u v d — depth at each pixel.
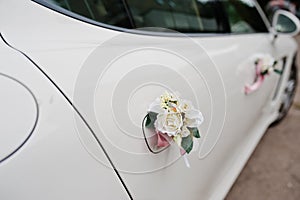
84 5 1.06
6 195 0.71
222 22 1.51
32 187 0.73
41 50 0.88
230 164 1.43
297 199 1.79
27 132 0.75
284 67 2.16
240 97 1.35
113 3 1.13
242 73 1.36
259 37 1.73
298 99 3.19
